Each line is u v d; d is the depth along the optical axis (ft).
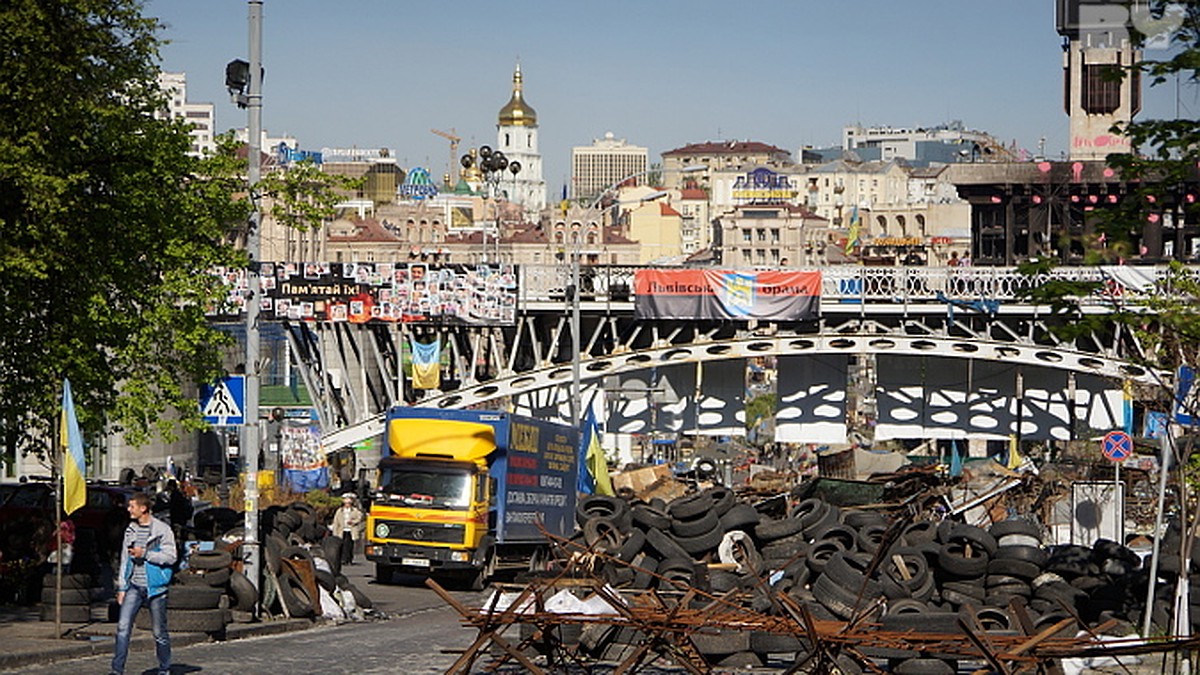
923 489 170.30
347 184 118.52
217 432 306.35
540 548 151.94
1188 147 66.18
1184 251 264.72
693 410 284.61
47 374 108.78
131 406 114.52
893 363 286.66
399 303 261.03
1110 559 99.19
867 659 64.64
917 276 266.36
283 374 318.24
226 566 96.89
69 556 103.24
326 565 111.34
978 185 458.91
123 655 66.90
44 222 103.55
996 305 262.06
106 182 110.93
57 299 109.70
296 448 214.90
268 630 96.17
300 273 259.39
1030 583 97.40
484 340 318.45
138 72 110.42
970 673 63.98
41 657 75.15
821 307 269.23
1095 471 215.51
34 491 130.00
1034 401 281.33
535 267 267.39
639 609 69.82
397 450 144.46
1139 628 86.22
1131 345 253.03
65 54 104.42
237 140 119.65
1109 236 68.64
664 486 216.13
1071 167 453.17
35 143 101.35
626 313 271.08
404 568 141.49
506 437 144.56
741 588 91.81
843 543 115.75
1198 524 93.15
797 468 351.87
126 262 112.16
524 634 75.72
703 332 298.15
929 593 92.89
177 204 114.83
